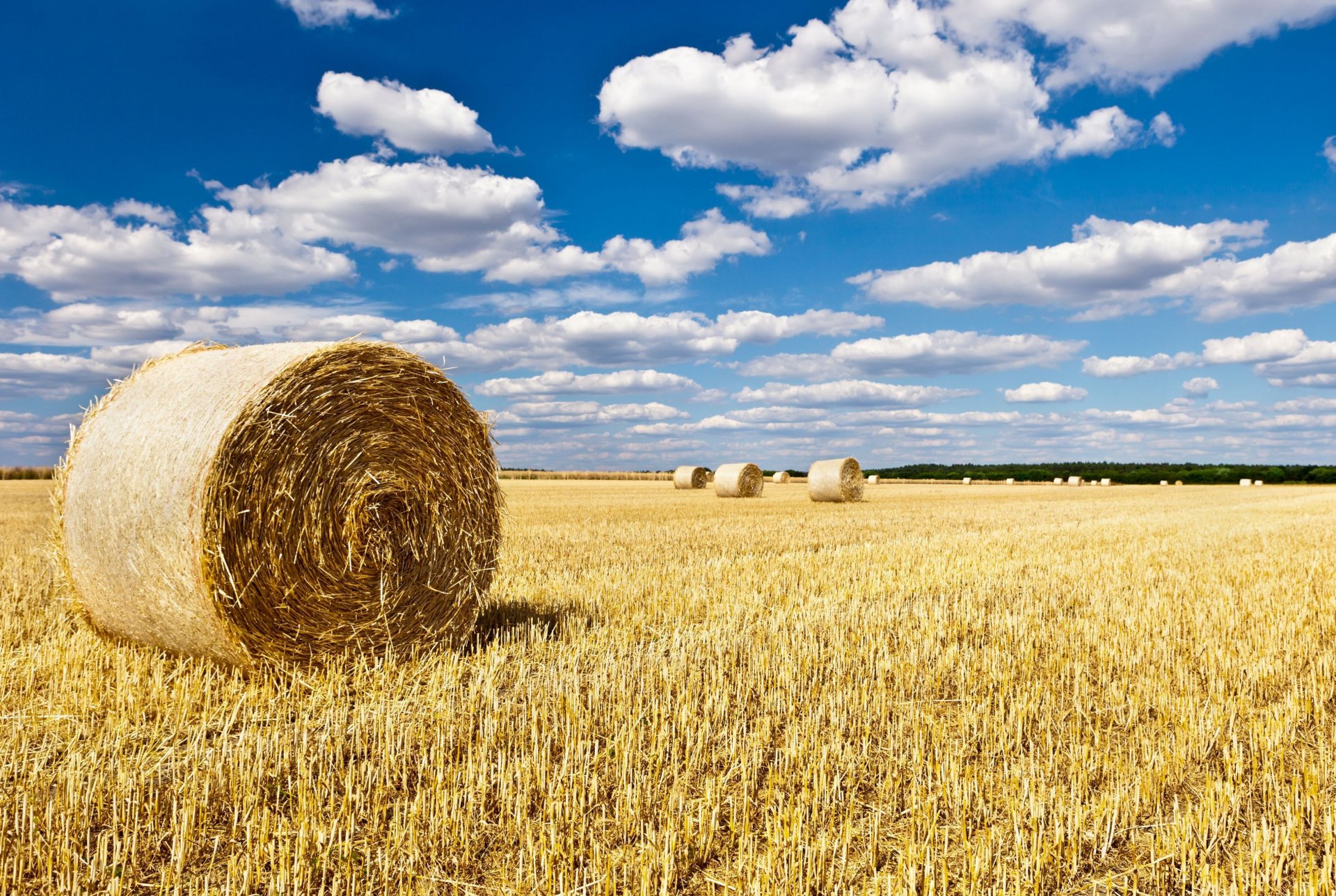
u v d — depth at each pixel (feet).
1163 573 40.75
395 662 23.90
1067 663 23.68
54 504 24.56
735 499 112.98
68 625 26.45
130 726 17.90
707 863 12.96
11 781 15.24
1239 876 12.51
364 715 18.52
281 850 12.45
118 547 22.18
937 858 13.16
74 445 24.30
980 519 75.56
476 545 27.27
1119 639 26.58
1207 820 14.01
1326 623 29.09
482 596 27.53
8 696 19.38
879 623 28.68
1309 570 41.93
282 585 22.00
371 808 14.49
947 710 19.98
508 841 13.44
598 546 50.03
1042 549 50.47
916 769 15.93
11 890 11.62
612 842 13.48
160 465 21.36
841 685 21.58
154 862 12.78
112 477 22.43
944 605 32.09
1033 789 15.25
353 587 23.65
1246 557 46.70
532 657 24.00
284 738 17.20
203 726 17.74
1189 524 71.41
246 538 21.30
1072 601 33.68
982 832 13.85
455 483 26.58
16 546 45.34
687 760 16.51
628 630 26.94
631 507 90.79
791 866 12.24
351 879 11.85
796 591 34.58
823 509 88.74
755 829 13.94
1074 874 12.76
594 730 17.98
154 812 14.16
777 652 24.53
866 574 39.55
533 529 61.00
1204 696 20.81
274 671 21.90
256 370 22.62
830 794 15.10
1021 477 331.36
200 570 20.54
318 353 22.90
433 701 19.72
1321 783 15.65
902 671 22.65
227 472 20.81
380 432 24.49
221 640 21.22
